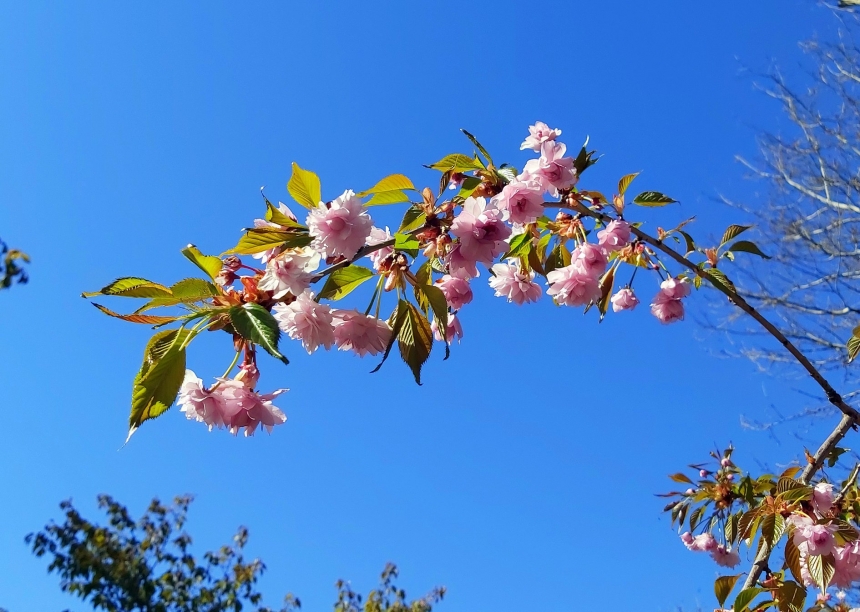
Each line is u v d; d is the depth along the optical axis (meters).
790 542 0.79
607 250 0.75
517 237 0.75
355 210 0.56
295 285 0.54
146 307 0.51
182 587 2.81
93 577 2.63
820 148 2.38
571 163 0.69
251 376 0.57
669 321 0.88
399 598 3.04
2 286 1.46
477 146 0.68
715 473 0.99
